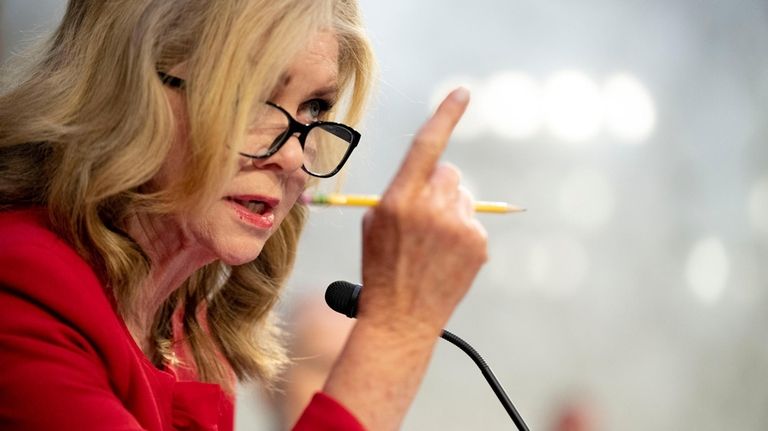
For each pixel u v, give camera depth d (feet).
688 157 50.47
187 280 16.84
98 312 12.87
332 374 12.28
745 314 50.44
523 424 14.60
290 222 17.48
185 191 13.26
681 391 49.73
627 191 49.98
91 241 13.55
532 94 49.21
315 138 15.11
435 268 12.44
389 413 12.17
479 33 48.57
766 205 50.90
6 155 14.10
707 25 50.34
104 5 13.78
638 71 49.93
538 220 49.42
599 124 49.75
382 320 12.40
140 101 13.14
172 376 14.76
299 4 13.34
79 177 13.24
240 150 13.21
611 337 49.60
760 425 50.31
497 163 49.21
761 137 50.52
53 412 11.93
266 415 27.61
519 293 49.08
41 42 14.66
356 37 14.92
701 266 50.34
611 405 49.21
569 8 49.03
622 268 49.80
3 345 12.25
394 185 12.41
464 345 14.84
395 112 46.91
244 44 13.07
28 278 12.61
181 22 13.33
